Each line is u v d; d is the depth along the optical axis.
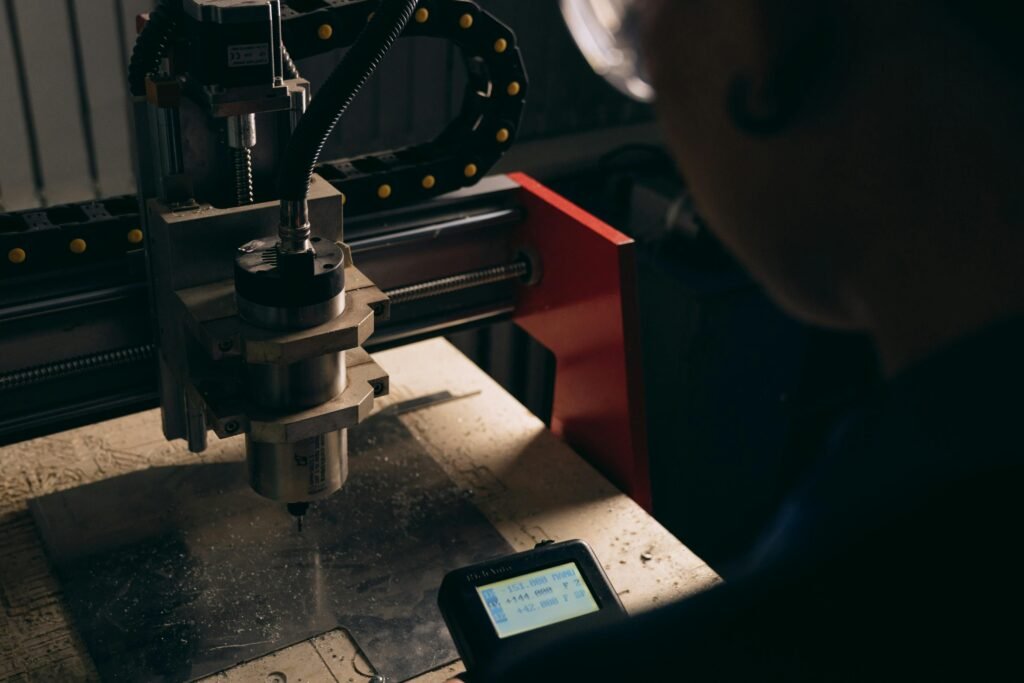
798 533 0.32
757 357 2.03
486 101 1.33
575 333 1.37
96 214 1.15
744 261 0.38
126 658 1.05
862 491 0.31
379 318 1.02
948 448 0.29
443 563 1.19
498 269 1.39
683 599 0.34
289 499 1.06
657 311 2.02
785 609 0.32
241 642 1.08
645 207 2.07
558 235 1.35
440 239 1.36
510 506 1.29
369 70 0.86
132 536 1.20
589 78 2.38
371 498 1.29
